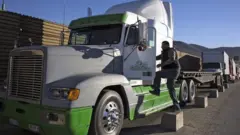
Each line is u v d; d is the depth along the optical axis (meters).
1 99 4.63
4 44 8.89
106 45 5.57
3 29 8.88
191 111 8.08
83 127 3.97
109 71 5.22
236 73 35.88
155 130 5.56
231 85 23.14
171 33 8.12
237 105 9.45
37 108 4.00
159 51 6.86
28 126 4.12
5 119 4.59
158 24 6.88
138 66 5.85
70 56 4.44
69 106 3.76
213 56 22.48
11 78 4.47
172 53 6.36
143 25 5.56
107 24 5.86
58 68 4.19
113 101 4.67
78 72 4.53
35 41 10.16
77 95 3.87
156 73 6.45
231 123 6.42
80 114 3.90
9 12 9.12
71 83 3.96
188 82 9.91
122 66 5.52
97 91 4.21
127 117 5.09
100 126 4.32
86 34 6.13
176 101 6.41
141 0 7.57
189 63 13.33
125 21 5.69
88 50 4.87
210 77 13.88
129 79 5.54
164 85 7.12
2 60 8.80
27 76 4.22
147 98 5.84
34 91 4.08
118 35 5.66
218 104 9.68
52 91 3.93
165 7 8.27
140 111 5.50
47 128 3.86
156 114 7.34
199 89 16.41
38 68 4.09
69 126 3.75
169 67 6.45
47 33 10.77
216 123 6.40
